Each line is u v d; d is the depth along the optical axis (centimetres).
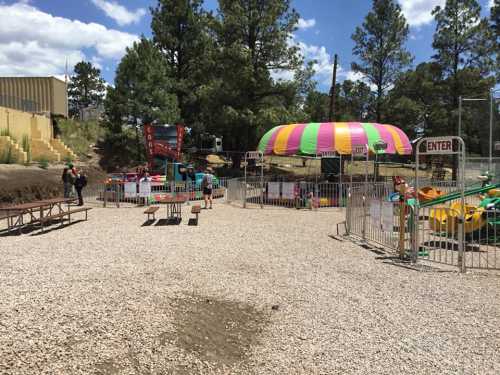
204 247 880
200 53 3603
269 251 853
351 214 1143
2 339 383
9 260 732
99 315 447
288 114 2872
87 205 1730
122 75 3117
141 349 378
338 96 4547
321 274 679
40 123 2773
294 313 497
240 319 473
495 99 1731
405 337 434
